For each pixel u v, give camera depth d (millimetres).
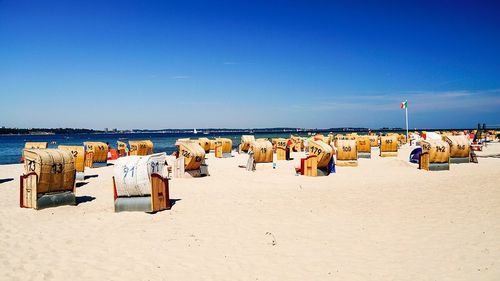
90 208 13164
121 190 12555
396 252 9266
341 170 23672
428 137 43344
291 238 10211
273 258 8852
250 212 12555
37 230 10586
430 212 12703
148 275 7785
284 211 12711
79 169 20188
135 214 12258
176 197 14859
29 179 13094
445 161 23031
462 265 8430
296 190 15977
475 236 10328
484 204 13594
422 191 15688
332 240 10094
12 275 7590
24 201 13289
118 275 7738
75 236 10094
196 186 17562
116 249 9195
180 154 20953
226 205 13422
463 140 27125
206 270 8117
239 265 8422
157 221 11531
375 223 11547
